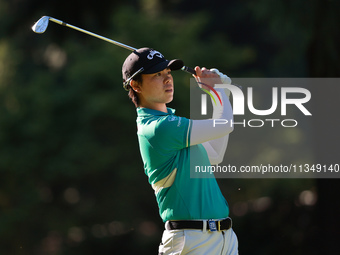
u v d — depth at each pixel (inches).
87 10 1481.3
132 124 2050.9
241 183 1878.7
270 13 1249.4
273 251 1507.1
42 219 2176.4
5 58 2278.5
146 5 2393.0
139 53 518.9
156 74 516.1
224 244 508.4
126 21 2106.3
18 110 2116.1
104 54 2052.2
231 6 2620.6
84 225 2192.4
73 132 2068.2
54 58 2317.9
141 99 527.5
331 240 1259.2
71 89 2066.9
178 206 501.0
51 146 2075.5
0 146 2094.0
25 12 1855.3
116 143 2070.6
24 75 2293.3
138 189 2139.5
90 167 2043.6
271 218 1598.2
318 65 1215.6
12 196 2129.7
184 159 505.0
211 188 507.8
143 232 2284.7
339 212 1248.2
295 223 1537.9
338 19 1189.1
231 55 2142.0
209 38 2504.9
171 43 2096.5
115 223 2222.0
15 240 2145.7
